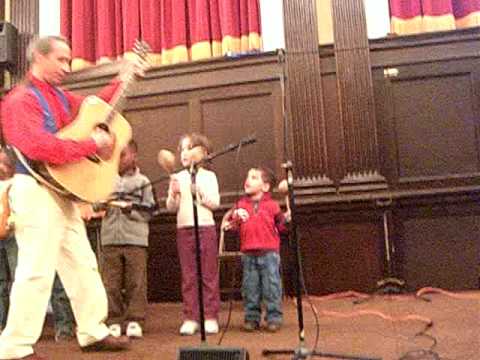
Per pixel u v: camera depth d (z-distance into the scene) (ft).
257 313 12.34
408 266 17.67
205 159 9.68
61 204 9.43
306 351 8.50
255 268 12.47
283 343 10.62
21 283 8.88
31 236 9.04
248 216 12.53
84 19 20.84
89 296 10.14
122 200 12.52
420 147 18.04
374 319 12.94
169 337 11.92
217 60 19.29
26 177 9.14
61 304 12.83
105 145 9.51
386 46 18.47
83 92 20.33
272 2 19.90
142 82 19.77
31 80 9.58
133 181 12.74
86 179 9.34
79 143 9.12
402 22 18.99
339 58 18.69
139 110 19.80
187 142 12.85
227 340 11.17
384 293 17.33
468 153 17.80
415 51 18.31
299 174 18.47
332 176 18.35
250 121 18.97
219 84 19.21
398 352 9.25
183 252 12.64
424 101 18.19
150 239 18.98
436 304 14.70
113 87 10.69
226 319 14.32
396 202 17.78
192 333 12.19
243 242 12.49
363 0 18.79
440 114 18.06
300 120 18.65
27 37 21.09
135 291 12.48
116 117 10.03
